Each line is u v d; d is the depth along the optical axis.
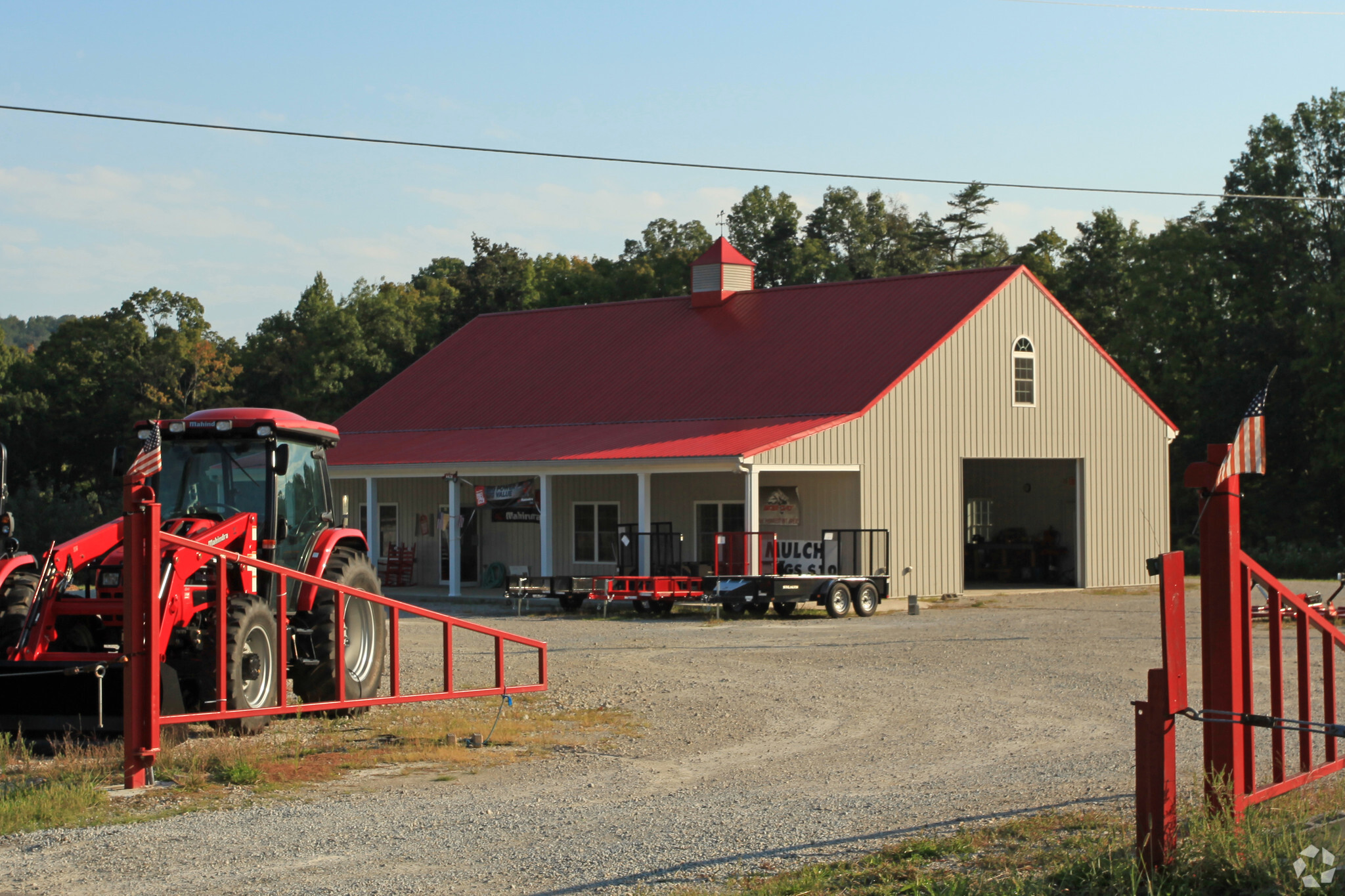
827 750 11.75
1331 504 55.28
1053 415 35.19
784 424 31.62
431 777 10.59
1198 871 6.30
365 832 8.50
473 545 37.19
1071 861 6.87
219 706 11.53
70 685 11.88
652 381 37.09
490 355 42.78
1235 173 59.81
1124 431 36.88
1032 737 12.27
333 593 14.01
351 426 41.38
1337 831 6.77
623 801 9.47
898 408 31.75
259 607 12.47
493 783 10.31
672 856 7.66
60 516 43.78
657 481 34.06
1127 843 7.13
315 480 14.53
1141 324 62.38
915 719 13.48
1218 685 6.93
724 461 28.41
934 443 32.47
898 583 31.52
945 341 32.81
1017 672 17.38
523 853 7.86
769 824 8.46
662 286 74.88
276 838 8.33
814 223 86.19
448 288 82.50
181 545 10.80
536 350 41.88
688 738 12.42
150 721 10.20
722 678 16.91
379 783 10.32
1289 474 56.97
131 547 10.23
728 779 10.38
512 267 75.00
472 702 14.80
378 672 14.59
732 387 34.94
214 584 12.24
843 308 36.59
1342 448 51.47
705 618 27.19
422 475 33.66
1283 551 48.25
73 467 64.75
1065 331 35.59
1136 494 37.09
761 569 28.78
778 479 32.44
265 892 7.09
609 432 34.47
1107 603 30.62
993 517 39.47
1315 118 58.59
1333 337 51.47
